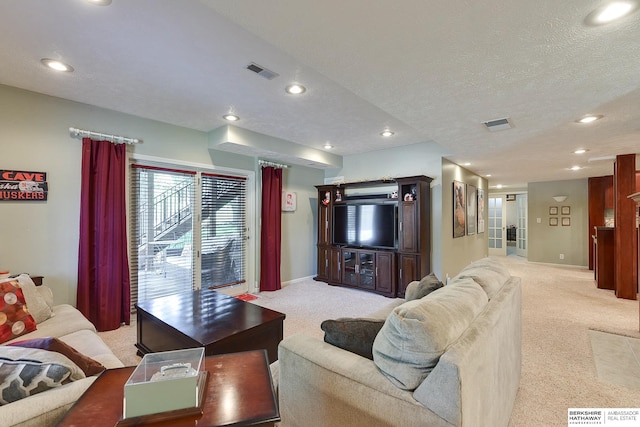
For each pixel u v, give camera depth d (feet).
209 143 13.48
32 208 9.13
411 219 14.32
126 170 11.14
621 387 6.89
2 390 3.09
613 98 7.27
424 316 3.56
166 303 8.87
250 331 6.99
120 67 7.55
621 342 9.28
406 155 15.81
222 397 2.98
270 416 2.74
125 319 10.82
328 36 4.79
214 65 7.41
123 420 2.62
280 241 16.42
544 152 13.60
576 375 7.42
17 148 8.86
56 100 9.52
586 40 4.85
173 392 2.77
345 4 4.01
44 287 8.07
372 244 15.75
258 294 15.14
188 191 13.24
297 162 16.98
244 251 15.51
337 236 17.17
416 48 5.12
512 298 5.71
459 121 9.00
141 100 9.72
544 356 8.41
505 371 5.06
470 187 19.52
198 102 9.86
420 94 7.05
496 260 7.48
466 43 4.98
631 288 13.97
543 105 7.72
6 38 6.28
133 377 2.90
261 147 13.65
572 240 23.08
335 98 9.47
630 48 5.08
